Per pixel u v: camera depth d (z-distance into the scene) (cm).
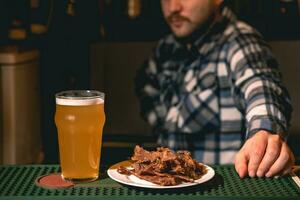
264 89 175
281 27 307
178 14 237
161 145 254
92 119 117
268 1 306
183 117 240
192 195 111
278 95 173
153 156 123
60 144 120
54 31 305
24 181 121
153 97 262
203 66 236
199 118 236
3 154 268
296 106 317
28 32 308
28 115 281
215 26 233
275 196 110
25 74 275
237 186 118
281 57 313
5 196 109
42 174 126
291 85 316
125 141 321
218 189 115
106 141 322
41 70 309
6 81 262
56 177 123
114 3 317
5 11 306
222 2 234
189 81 240
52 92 311
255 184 119
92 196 109
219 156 234
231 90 225
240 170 126
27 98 279
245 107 188
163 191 112
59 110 117
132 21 317
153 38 318
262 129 143
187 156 123
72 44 311
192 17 234
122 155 315
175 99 247
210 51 234
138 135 326
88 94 124
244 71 206
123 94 329
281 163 124
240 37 225
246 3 306
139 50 322
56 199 108
